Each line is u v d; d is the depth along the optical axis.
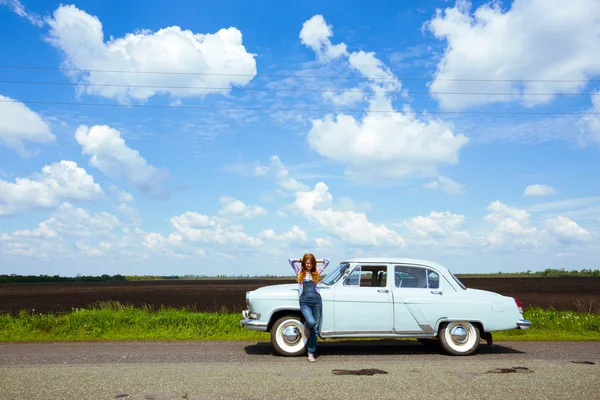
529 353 10.40
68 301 24.77
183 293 31.19
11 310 20.12
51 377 7.48
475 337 10.27
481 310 10.32
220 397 6.33
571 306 21.31
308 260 9.59
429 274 10.62
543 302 23.48
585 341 12.45
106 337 12.83
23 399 6.20
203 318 14.30
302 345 9.94
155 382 7.15
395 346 11.45
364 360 9.34
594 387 6.92
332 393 6.54
